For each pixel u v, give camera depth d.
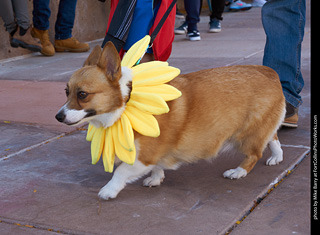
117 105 2.82
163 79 2.93
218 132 3.16
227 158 3.78
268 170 3.50
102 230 2.67
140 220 2.78
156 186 3.29
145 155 2.98
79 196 3.15
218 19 10.39
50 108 5.23
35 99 5.61
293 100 4.30
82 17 9.58
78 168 3.64
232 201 3.01
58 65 7.65
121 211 2.91
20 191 3.24
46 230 2.71
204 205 2.96
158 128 2.83
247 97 3.20
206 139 3.13
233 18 12.54
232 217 2.78
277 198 3.02
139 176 3.09
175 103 3.02
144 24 3.83
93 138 3.08
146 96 2.84
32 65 7.73
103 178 3.45
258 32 10.04
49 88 6.11
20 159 3.84
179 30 10.42
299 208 2.86
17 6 7.61
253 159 3.40
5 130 4.57
